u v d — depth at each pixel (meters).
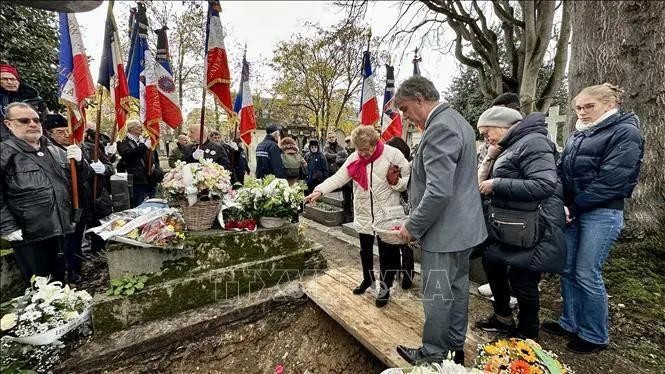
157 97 3.67
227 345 2.31
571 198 2.04
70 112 2.69
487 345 1.65
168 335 2.13
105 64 3.11
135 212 2.60
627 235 2.86
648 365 1.84
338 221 5.37
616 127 1.80
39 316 1.88
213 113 16.56
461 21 6.73
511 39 6.95
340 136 19.38
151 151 4.16
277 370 2.26
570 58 3.31
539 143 1.75
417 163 1.66
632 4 2.76
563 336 2.14
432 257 1.59
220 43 3.47
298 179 6.80
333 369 2.27
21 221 2.17
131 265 2.32
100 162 3.24
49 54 6.07
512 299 2.57
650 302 2.30
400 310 2.33
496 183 1.85
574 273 2.06
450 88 12.96
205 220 2.68
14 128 2.16
